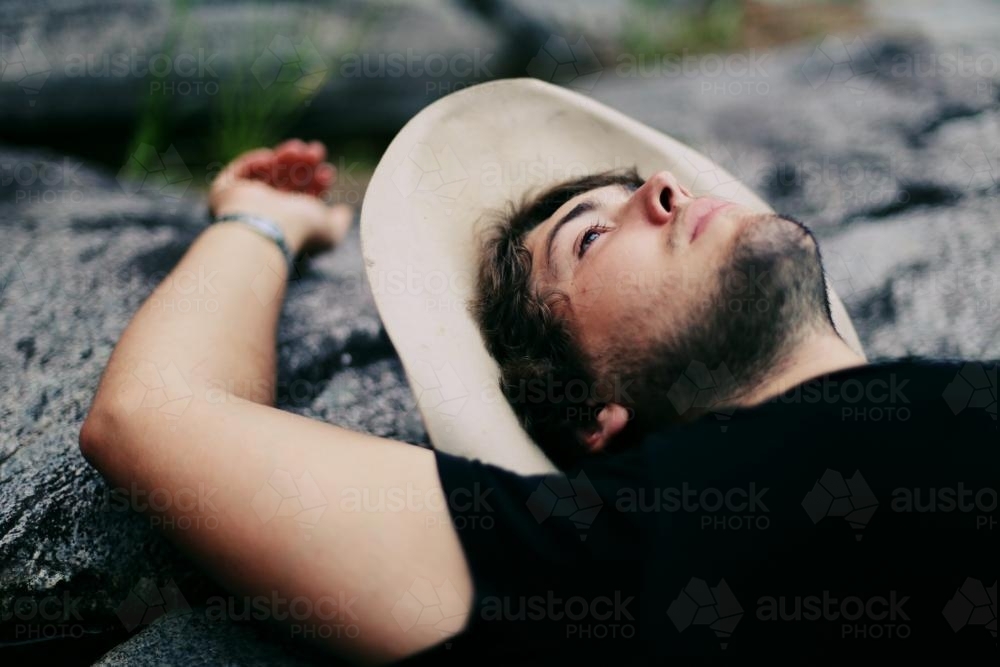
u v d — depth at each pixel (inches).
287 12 117.7
